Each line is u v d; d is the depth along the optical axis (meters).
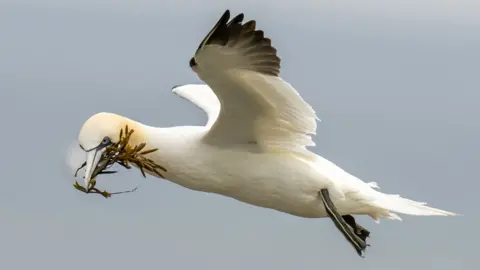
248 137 15.77
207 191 16.22
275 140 15.85
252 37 14.02
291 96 15.01
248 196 16.20
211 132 15.74
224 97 15.09
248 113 15.36
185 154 15.89
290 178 16.02
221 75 14.55
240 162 15.88
